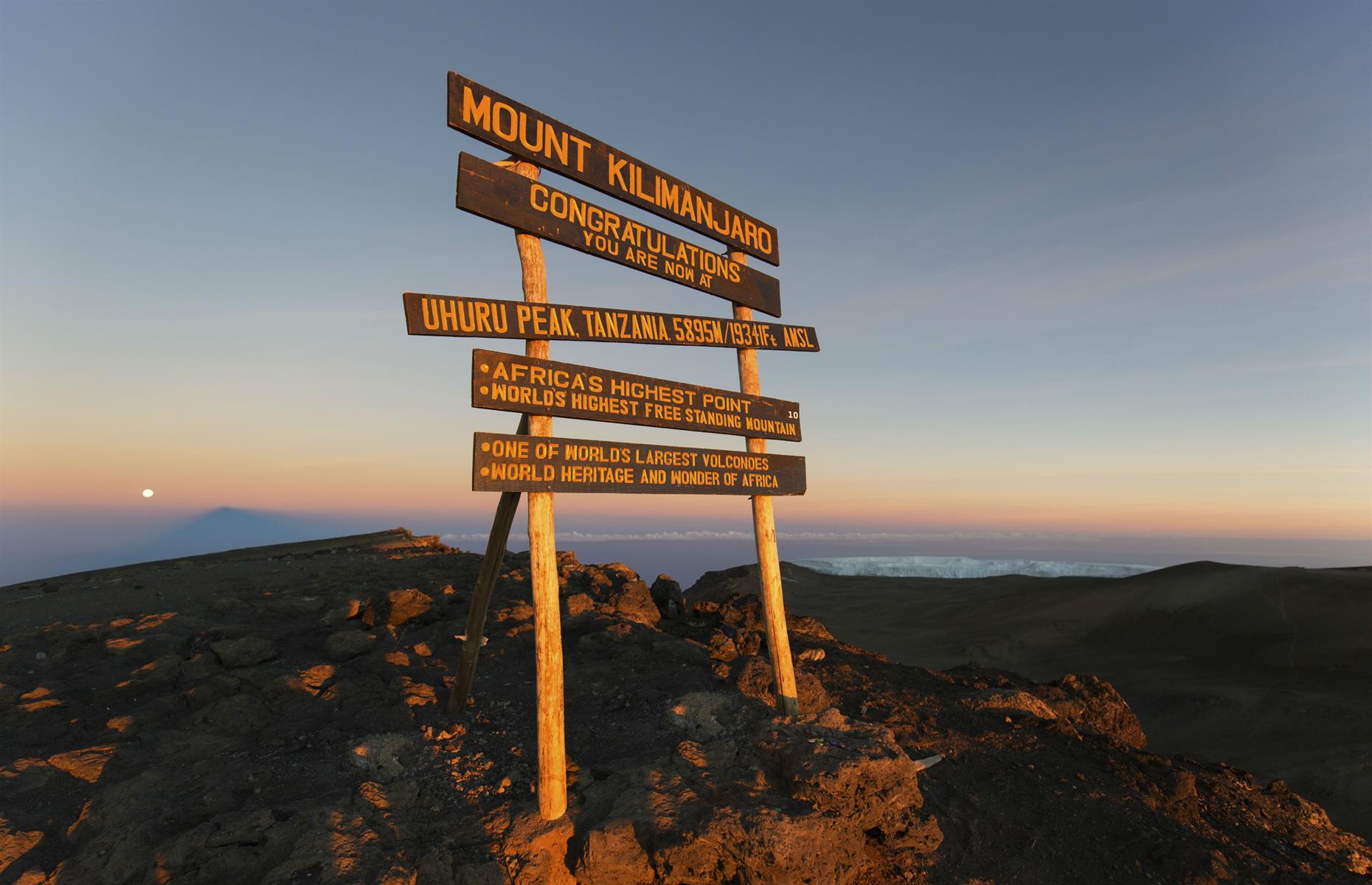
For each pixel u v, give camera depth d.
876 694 9.07
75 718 6.76
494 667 8.16
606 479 5.88
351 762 5.82
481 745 6.28
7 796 5.25
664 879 4.72
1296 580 40.41
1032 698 9.66
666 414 6.57
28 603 11.60
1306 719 24.72
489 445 5.08
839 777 5.34
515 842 4.88
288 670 7.66
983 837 6.16
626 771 5.61
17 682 7.71
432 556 16.19
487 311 5.22
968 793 6.79
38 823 5.00
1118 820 6.94
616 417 6.08
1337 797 18.64
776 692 7.23
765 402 7.74
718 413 7.11
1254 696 27.45
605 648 8.91
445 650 8.62
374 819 5.00
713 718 6.70
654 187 6.90
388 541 20.09
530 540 5.38
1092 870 6.09
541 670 5.21
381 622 9.57
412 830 5.00
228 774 5.58
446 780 5.71
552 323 5.66
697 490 6.74
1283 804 8.77
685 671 7.97
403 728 6.50
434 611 9.86
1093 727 10.66
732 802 5.19
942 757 7.40
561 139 5.99
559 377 5.66
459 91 5.20
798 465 8.05
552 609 5.30
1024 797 6.95
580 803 5.32
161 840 4.72
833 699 8.70
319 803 5.05
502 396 5.21
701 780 5.54
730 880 4.76
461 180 5.08
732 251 7.91
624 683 7.76
